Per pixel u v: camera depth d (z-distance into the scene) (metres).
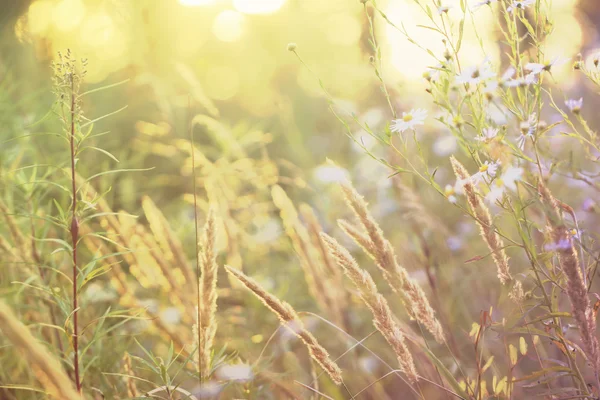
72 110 0.96
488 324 0.99
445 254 1.40
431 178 0.97
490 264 1.32
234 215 1.49
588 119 1.66
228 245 1.30
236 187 1.58
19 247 1.15
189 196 1.49
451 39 0.98
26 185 1.21
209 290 1.01
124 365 1.07
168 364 1.01
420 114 0.98
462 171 0.98
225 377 1.07
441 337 1.00
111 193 1.51
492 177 0.95
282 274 1.47
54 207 1.35
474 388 1.01
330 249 0.98
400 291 0.99
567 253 0.92
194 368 1.11
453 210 1.65
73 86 0.96
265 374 1.11
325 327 1.37
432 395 1.19
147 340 1.27
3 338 1.11
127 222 1.16
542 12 0.98
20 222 1.23
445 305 1.30
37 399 1.09
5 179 1.22
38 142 1.42
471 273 1.35
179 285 1.15
